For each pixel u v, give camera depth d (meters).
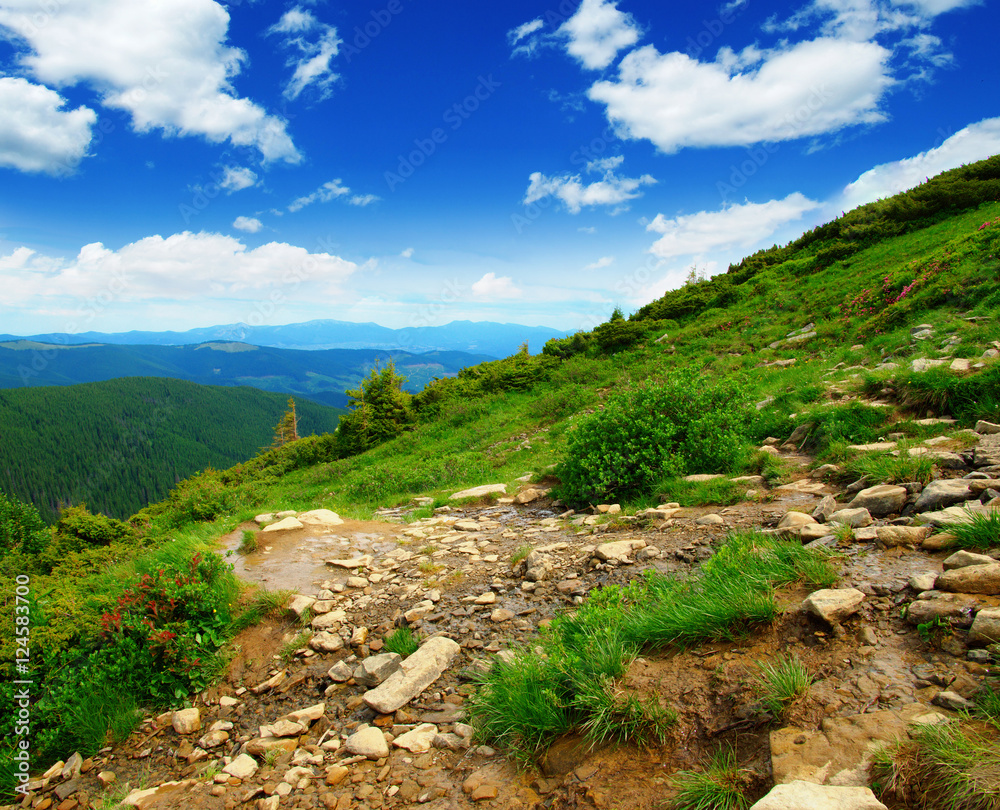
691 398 9.54
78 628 5.67
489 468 15.86
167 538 11.13
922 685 2.46
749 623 3.36
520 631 4.75
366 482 16.06
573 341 32.22
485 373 33.41
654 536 6.27
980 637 2.57
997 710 2.13
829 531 4.64
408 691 4.09
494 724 3.39
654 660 3.39
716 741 2.60
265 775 3.54
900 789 1.95
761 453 8.19
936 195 26.42
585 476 9.19
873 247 26.16
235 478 33.78
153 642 4.96
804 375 13.48
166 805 3.38
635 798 2.44
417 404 32.09
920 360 10.01
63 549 11.55
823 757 2.18
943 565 3.43
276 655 5.22
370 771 3.31
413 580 6.42
